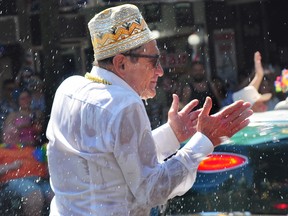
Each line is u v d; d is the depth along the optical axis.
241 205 8.87
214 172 9.06
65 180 7.20
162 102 18.62
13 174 14.34
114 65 7.18
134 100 6.93
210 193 9.02
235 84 20.84
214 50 21.77
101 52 7.20
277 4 23.14
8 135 14.84
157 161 7.01
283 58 23.25
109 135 6.87
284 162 8.86
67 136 7.16
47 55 17.89
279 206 8.72
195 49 21.17
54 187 7.34
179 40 20.97
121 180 6.98
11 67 17.23
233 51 22.19
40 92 16.38
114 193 6.99
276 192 8.77
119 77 7.20
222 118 7.23
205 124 7.20
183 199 9.10
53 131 7.31
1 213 14.20
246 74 21.66
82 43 18.78
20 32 17.97
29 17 18.08
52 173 7.32
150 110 18.36
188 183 7.08
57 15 18.19
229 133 7.24
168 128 7.82
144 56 7.17
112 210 7.00
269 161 8.92
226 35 22.12
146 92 7.34
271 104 15.66
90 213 7.07
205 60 21.41
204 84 19.05
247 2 22.91
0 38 17.75
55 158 7.27
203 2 21.58
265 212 8.77
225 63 21.92
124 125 6.85
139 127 6.90
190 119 7.87
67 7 18.55
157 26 20.75
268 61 23.16
